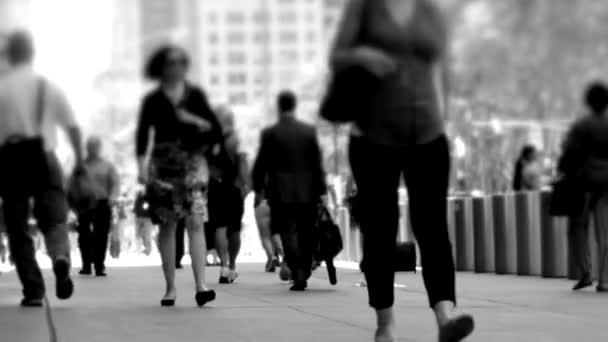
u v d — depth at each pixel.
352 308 11.77
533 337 8.79
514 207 19.23
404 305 12.03
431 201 8.29
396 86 8.23
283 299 13.27
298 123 15.44
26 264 12.11
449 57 8.37
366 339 8.77
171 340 8.71
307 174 15.28
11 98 11.94
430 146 8.29
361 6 8.27
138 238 35.47
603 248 14.52
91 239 20.69
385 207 8.32
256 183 15.53
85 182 20.19
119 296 13.95
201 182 11.91
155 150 11.77
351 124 8.41
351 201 15.90
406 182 8.41
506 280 17.33
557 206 14.73
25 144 11.93
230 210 17.23
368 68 8.09
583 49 83.50
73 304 12.51
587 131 14.66
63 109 12.09
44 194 12.02
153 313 11.23
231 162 12.02
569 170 14.59
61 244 12.14
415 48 8.24
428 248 8.24
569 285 15.83
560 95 82.19
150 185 11.84
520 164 25.22
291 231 15.17
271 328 9.62
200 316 10.85
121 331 9.43
